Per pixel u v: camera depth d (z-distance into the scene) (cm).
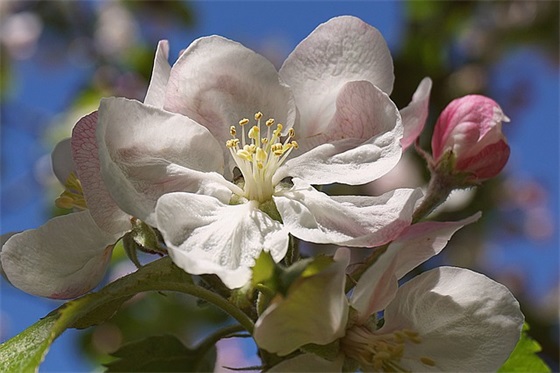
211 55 20
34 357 18
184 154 20
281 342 18
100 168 19
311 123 21
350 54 21
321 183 20
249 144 21
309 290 18
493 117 22
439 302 19
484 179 22
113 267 34
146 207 19
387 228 19
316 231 20
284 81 21
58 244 20
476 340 19
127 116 19
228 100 21
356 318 19
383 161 20
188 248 19
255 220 20
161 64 20
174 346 21
